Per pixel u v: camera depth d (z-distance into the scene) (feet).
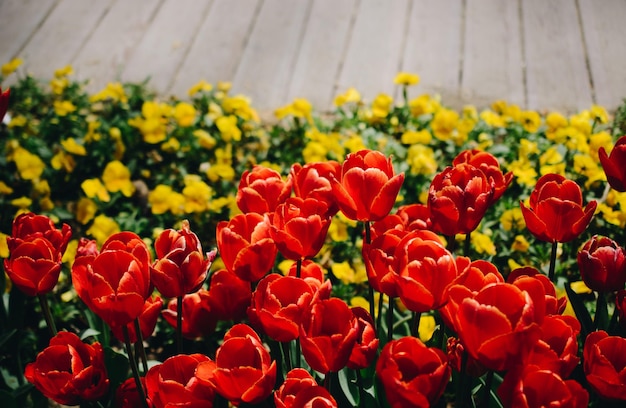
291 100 7.91
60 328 5.80
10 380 5.24
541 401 3.48
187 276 3.78
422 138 6.75
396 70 8.21
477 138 7.01
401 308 5.32
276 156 6.98
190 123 7.13
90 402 4.19
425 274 3.55
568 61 8.20
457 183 4.00
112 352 4.37
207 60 8.40
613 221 5.80
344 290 5.77
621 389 3.62
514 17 8.84
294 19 8.94
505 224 5.94
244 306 4.09
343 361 3.55
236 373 3.55
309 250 3.87
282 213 3.85
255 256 3.82
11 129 7.27
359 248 6.08
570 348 3.53
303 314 3.55
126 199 6.82
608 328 4.27
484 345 3.40
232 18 8.99
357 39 8.61
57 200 6.88
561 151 6.52
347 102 7.74
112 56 8.52
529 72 8.09
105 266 3.71
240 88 8.06
